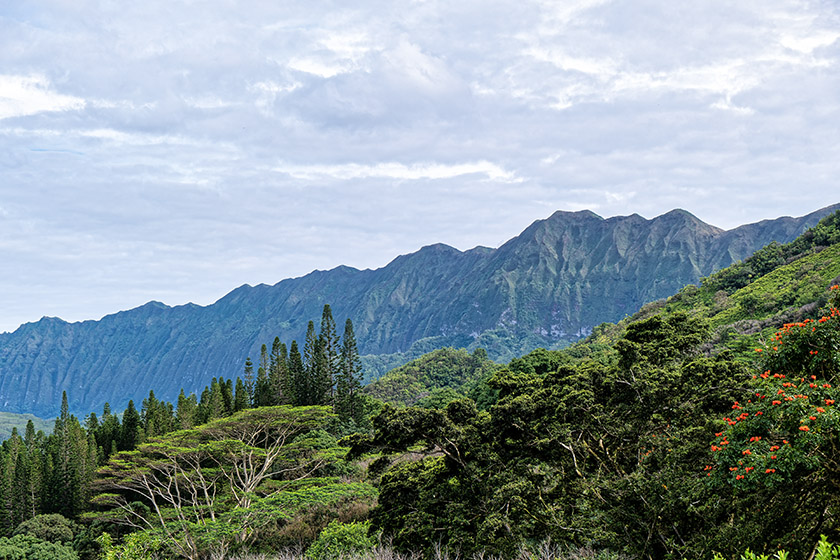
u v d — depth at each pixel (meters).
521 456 17.72
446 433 17.77
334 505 32.66
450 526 16.72
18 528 50.19
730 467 9.20
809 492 9.09
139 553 26.64
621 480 12.96
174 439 41.12
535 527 14.93
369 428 64.81
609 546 12.44
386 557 16.98
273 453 44.75
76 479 56.78
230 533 28.05
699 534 11.01
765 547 9.09
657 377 18.02
